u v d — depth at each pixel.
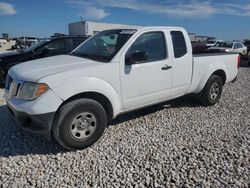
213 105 6.54
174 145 4.26
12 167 3.57
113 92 4.32
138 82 4.64
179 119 5.49
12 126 4.91
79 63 4.26
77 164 3.66
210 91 6.27
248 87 9.28
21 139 4.39
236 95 7.85
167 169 3.55
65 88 3.79
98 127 4.15
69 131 3.88
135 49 4.61
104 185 3.21
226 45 20.42
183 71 5.43
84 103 3.93
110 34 4.96
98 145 4.23
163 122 5.29
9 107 4.17
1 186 3.15
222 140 4.48
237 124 5.29
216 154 3.96
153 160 3.78
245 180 3.32
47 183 3.23
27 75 3.91
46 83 3.71
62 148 4.09
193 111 6.04
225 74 6.59
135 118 5.46
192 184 3.24
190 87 5.76
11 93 4.05
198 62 5.77
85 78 3.98
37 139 4.39
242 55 18.80
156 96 5.02
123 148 4.13
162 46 5.05
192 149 4.12
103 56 4.50
